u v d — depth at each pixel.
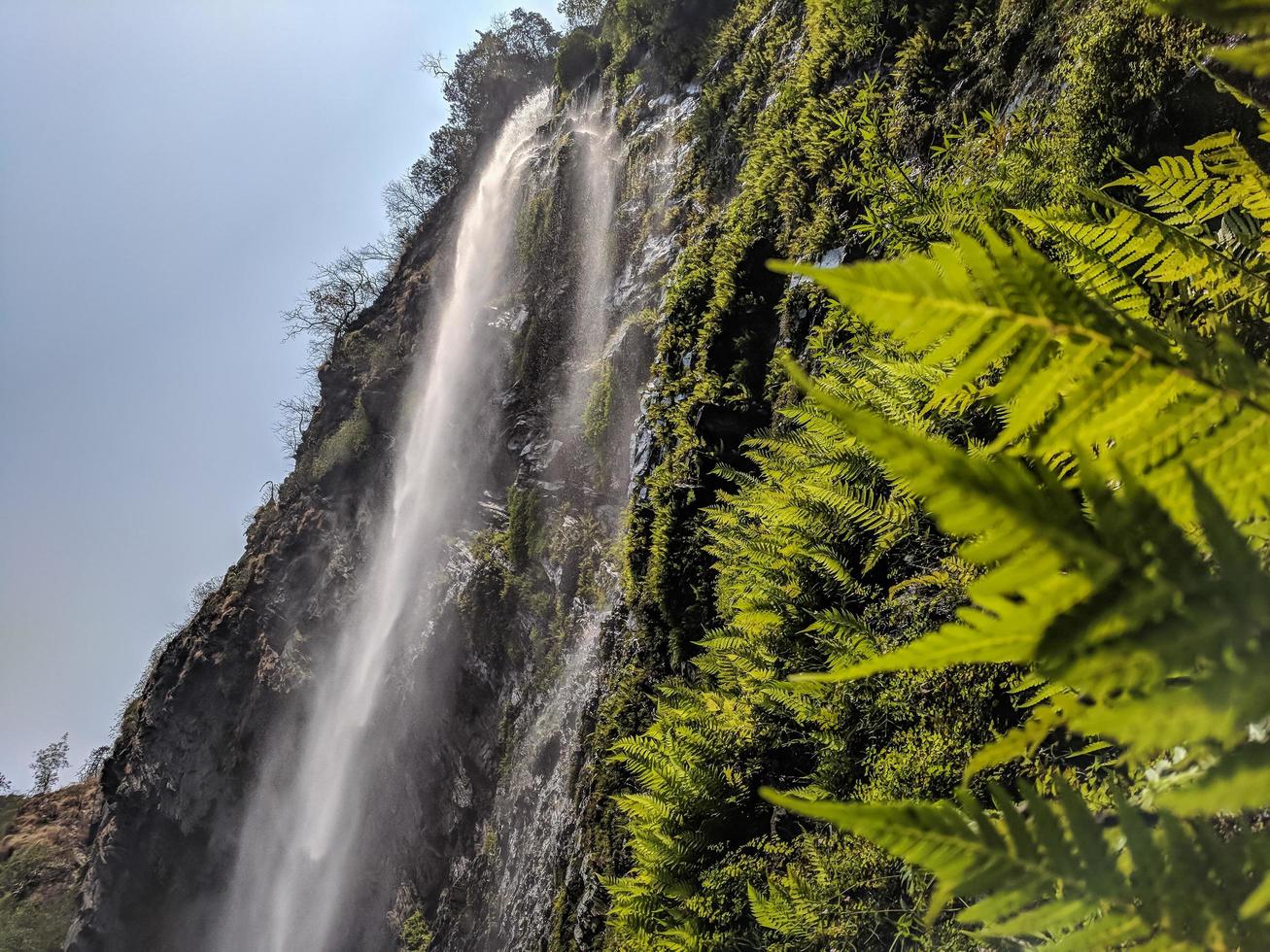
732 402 11.68
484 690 23.89
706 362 12.38
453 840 24.25
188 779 31.92
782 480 7.34
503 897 18.62
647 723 10.91
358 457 34.12
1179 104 4.64
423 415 31.34
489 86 41.84
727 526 9.55
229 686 31.91
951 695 4.36
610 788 10.84
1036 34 7.47
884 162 7.97
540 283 27.59
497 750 22.47
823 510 6.55
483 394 28.22
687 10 23.84
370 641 29.19
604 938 9.10
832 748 5.26
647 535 12.59
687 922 5.92
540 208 28.89
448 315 33.53
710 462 11.57
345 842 28.48
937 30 9.60
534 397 26.03
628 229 23.92
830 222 10.59
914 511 5.38
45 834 43.75
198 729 31.91
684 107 22.95
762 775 6.75
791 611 6.79
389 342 37.38
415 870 26.25
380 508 32.12
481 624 24.03
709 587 10.73
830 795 5.15
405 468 31.28
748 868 5.99
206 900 31.88
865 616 5.64
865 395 5.36
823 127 11.20
